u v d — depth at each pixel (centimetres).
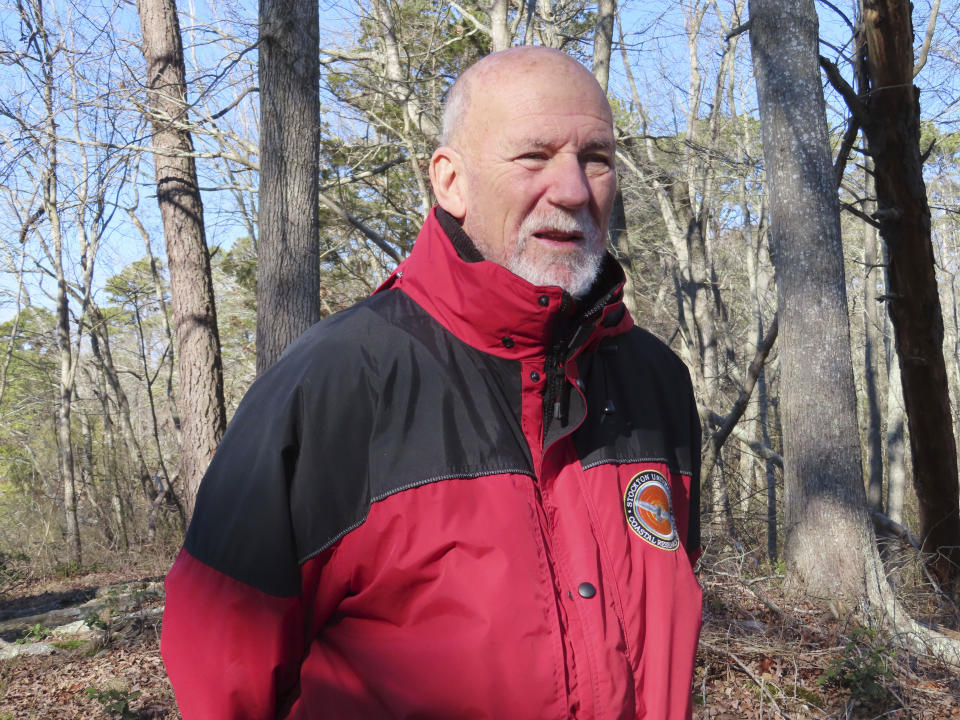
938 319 766
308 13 628
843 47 782
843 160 771
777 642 527
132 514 1902
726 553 685
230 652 118
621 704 116
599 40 1053
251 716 120
